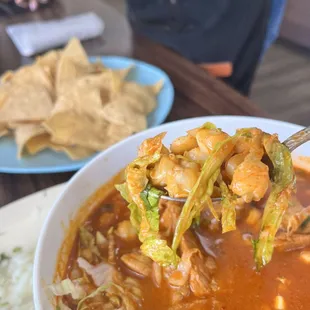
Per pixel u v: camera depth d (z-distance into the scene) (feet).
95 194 1.00
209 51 2.30
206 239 0.92
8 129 1.38
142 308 0.82
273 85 3.32
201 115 1.40
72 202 0.93
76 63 1.56
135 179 0.78
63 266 0.86
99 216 0.99
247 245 0.90
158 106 1.44
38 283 0.74
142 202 0.78
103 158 1.01
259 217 0.92
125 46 1.86
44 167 1.19
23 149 1.28
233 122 1.04
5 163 1.24
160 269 0.86
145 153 0.79
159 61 1.72
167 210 0.88
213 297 0.83
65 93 1.45
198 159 0.78
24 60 1.82
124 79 1.57
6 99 1.44
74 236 0.93
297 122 2.93
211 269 0.86
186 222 0.78
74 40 1.64
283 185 0.78
